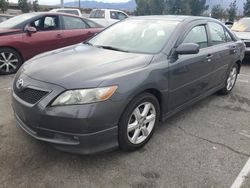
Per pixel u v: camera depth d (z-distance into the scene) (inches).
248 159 134.1
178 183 115.2
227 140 151.2
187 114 182.7
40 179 113.7
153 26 167.0
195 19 178.2
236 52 218.8
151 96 136.3
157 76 136.1
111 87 116.8
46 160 125.4
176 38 154.5
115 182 114.0
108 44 164.7
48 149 133.0
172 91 149.4
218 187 114.1
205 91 187.5
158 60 141.6
